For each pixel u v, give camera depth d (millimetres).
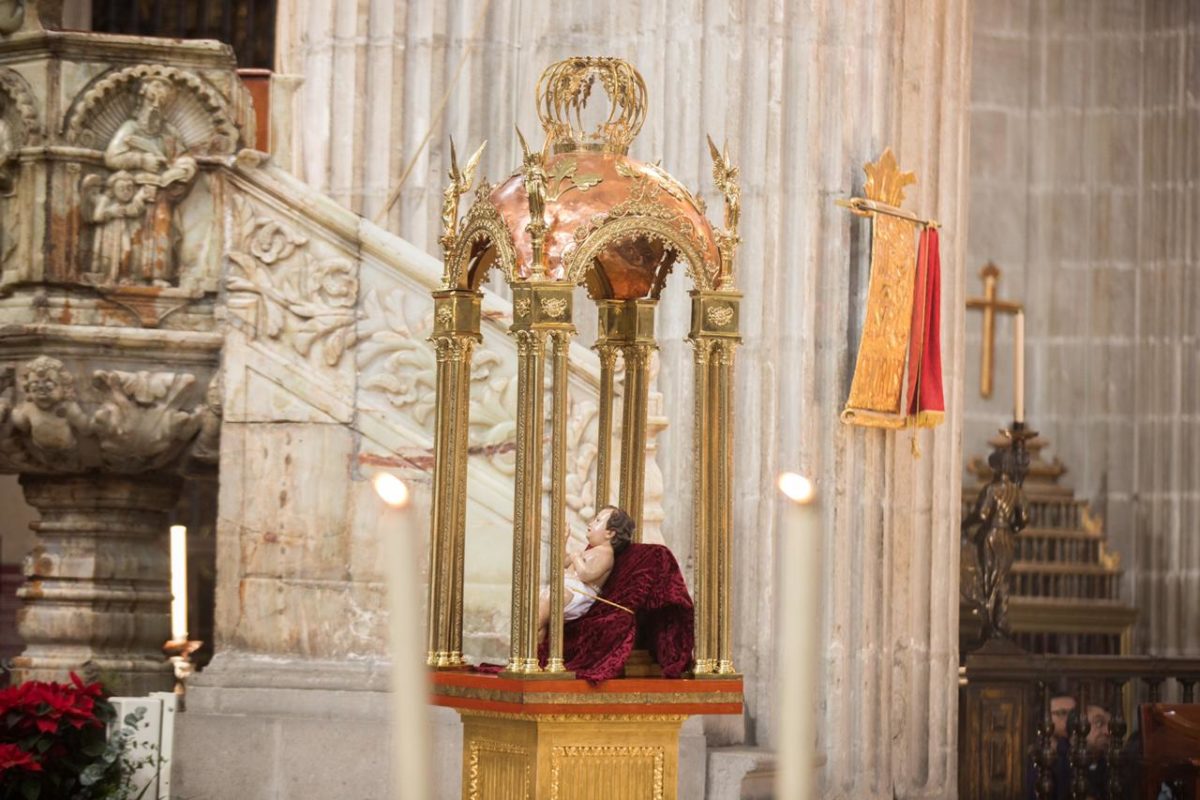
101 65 12648
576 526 12039
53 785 11516
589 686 7875
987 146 22484
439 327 8789
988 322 21844
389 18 15055
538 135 14938
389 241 12484
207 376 12617
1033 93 22547
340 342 12484
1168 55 22094
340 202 14969
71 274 12461
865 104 14664
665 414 13930
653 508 12172
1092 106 22375
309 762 12070
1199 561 21328
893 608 14773
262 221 12586
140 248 12547
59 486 13320
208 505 21297
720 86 14227
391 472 12297
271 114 14711
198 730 12195
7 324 12375
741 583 13867
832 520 14242
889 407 14594
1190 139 21922
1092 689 16234
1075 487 22016
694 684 8078
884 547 14641
